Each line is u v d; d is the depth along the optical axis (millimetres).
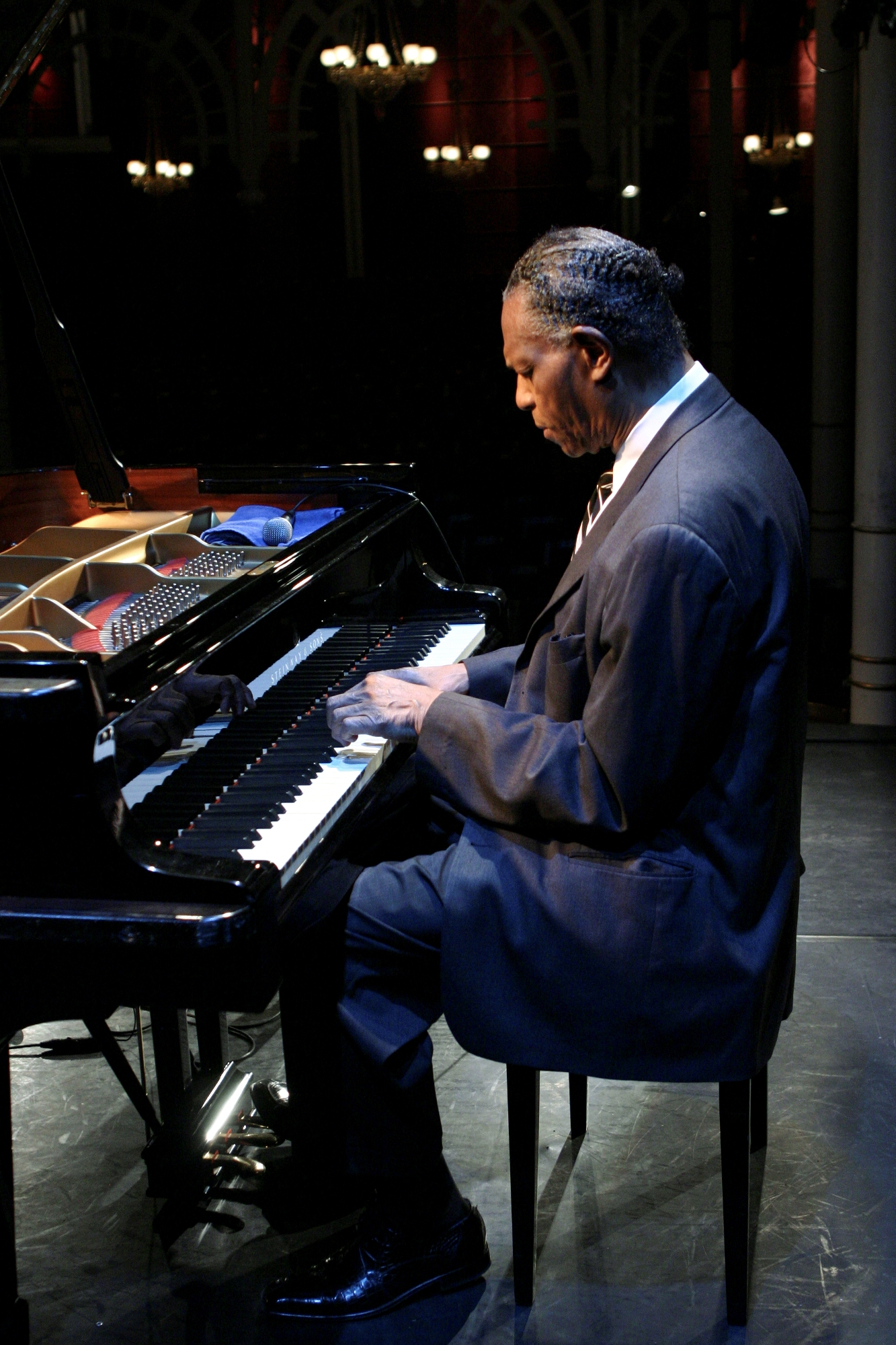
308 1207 2027
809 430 14461
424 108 15625
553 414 1723
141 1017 2686
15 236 2570
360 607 2439
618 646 1537
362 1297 1762
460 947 1631
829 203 7941
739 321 14844
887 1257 1860
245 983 1333
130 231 15039
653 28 14555
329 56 12859
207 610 1812
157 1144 2035
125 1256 1922
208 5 14570
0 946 1378
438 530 2861
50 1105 2346
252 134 14188
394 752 1896
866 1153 2131
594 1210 1994
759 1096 2100
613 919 1583
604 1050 1610
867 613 5730
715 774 1576
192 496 3012
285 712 1976
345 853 1694
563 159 15625
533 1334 1728
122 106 14594
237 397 13266
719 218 10508
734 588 1501
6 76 2064
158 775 1681
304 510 2939
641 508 1574
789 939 1756
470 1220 1838
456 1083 2396
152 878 1346
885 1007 2635
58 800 1341
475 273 16031
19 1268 1897
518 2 14109
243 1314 1790
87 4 13820
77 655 1344
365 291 13555
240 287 14570
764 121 14531
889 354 5406
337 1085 1730
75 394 2725
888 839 3568
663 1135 2205
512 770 1640
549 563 9852
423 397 12875
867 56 5000
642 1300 1785
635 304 1625
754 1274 1830
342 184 15727
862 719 5852
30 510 3027
